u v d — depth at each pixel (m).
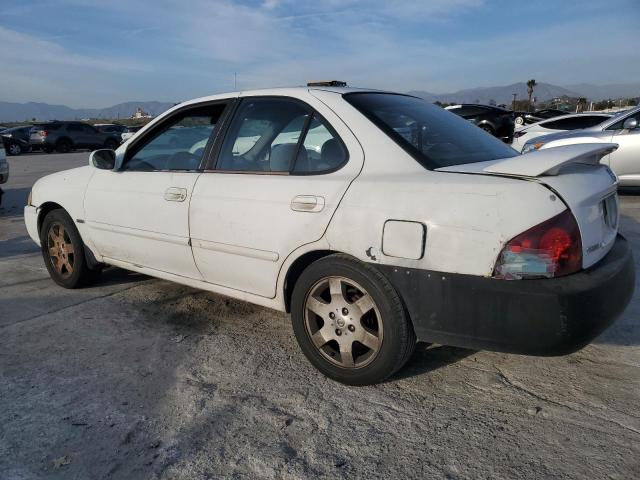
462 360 3.28
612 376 3.04
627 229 6.48
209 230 3.44
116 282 4.89
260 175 3.28
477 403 2.81
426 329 2.68
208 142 3.63
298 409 2.78
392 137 2.94
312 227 2.94
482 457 2.38
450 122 3.48
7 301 4.45
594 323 2.43
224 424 2.66
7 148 26.81
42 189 4.77
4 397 2.93
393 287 2.72
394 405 2.81
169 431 2.61
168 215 3.68
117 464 2.38
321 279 2.96
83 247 4.53
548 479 2.23
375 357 2.84
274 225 3.10
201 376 3.14
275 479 2.27
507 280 2.42
